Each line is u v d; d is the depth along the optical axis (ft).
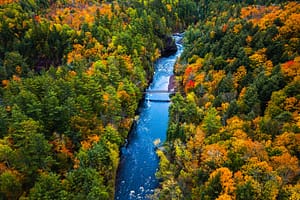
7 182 197.57
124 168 270.67
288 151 191.52
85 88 290.15
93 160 235.81
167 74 443.73
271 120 215.51
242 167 189.78
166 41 538.88
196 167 221.66
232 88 283.38
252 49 312.71
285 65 257.75
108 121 291.17
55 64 400.26
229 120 238.27
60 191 196.85
